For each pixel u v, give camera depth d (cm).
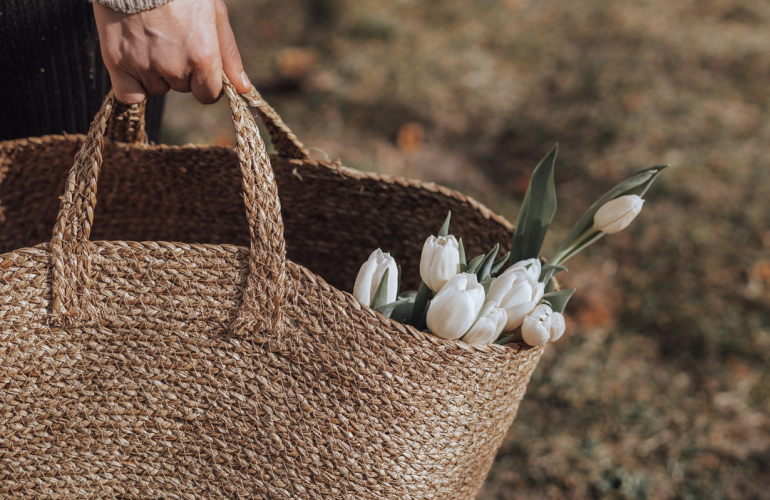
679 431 150
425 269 105
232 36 109
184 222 135
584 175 230
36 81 128
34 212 132
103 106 101
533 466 144
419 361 99
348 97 261
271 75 276
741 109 256
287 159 125
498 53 301
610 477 143
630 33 312
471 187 226
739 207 207
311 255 135
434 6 340
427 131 251
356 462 103
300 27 315
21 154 126
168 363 103
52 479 107
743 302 180
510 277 104
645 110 255
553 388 156
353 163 222
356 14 321
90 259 100
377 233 130
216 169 128
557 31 319
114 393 104
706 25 322
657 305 180
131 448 106
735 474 145
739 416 153
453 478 107
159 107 139
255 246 99
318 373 101
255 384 103
